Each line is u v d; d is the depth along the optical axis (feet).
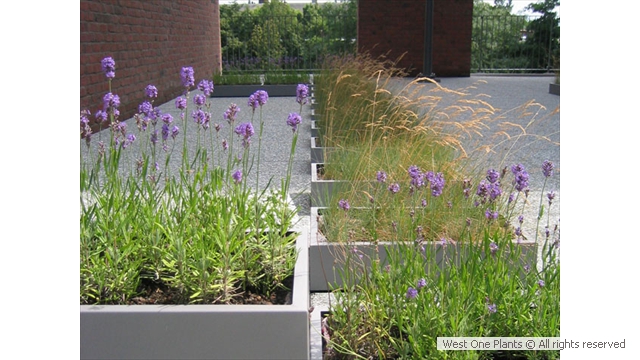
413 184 8.75
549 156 21.81
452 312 7.50
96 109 25.00
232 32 63.87
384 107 20.52
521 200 15.85
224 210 8.84
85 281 8.26
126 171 16.84
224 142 10.29
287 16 62.44
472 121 14.94
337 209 12.15
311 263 11.10
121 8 28.53
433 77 49.78
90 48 24.34
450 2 57.00
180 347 7.48
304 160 21.20
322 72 32.12
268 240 9.18
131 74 30.25
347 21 62.49
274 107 36.42
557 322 7.92
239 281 8.82
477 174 13.88
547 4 62.18
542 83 51.47
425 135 15.46
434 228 11.73
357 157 15.14
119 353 7.52
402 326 7.80
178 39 41.29
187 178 10.04
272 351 7.49
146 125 9.95
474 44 63.31
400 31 57.77
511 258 8.73
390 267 8.31
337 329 8.21
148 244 8.88
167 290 8.56
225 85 42.68
